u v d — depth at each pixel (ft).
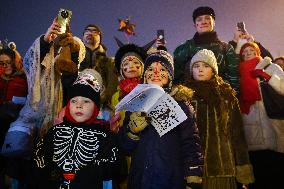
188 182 9.37
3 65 14.17
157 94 9.55
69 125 9.59
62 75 11.17
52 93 11.20
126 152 10.24
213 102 11.68
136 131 9.78
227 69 15.48
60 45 10.94
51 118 11.35
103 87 13.55
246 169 11.30
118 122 12.80
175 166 9.58
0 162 12.28
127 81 13.32
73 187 8.98
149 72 10.78
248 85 15.33
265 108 15.01
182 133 9.86
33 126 11.25
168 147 9.69
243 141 11.64
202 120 11.58
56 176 9.09
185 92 10.25
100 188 9.14
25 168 11.19
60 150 9.30
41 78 11.23
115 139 9.82
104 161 9.30
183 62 16.05
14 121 11.91
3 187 12.41
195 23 16.40
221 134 11.50
